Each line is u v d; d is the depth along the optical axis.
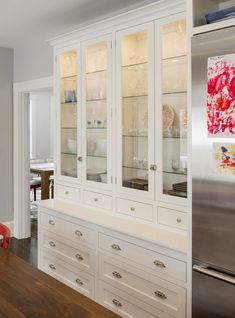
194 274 1.98
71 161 3.46
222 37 1.79
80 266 2.98
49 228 3.33
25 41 4.33
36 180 7.30
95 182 3.13
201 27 1.91
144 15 2.57
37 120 9.03
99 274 2.79
